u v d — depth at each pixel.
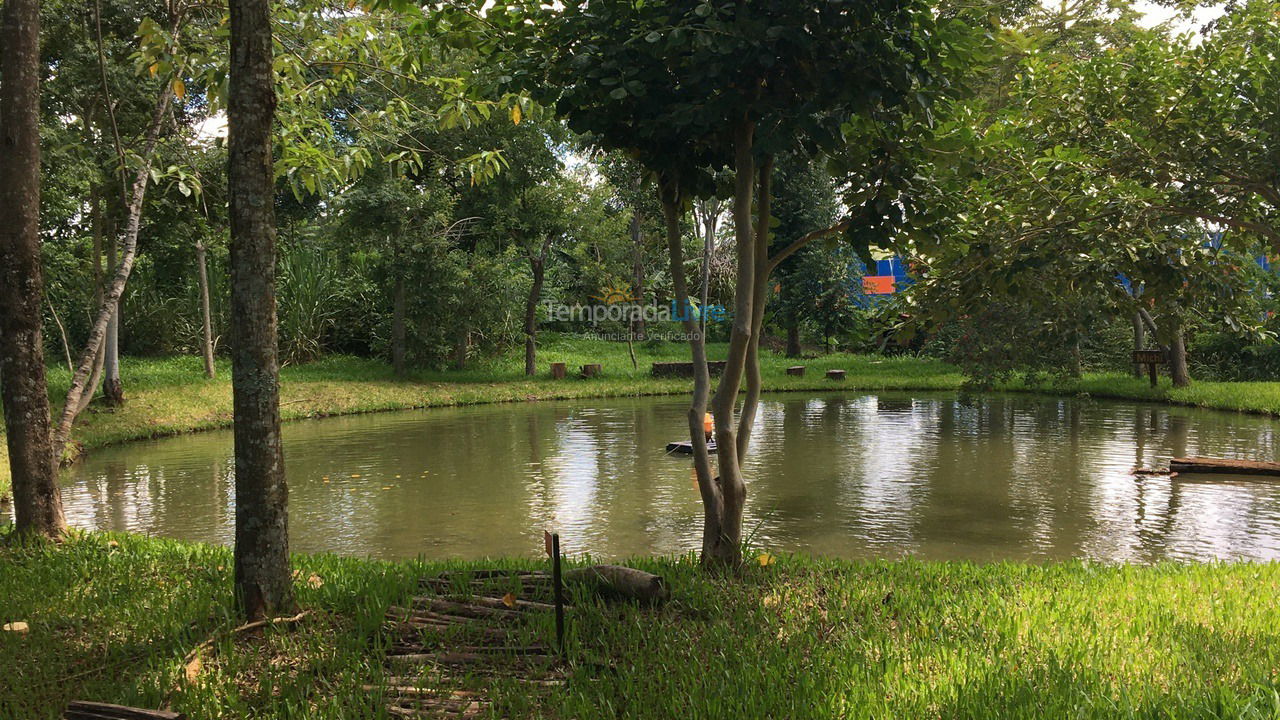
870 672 3.89
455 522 9.86
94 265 18.61
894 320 8.67
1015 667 3.91
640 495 11.33
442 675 4.07
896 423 19.25
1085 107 9.51
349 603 5.07
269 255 4.63
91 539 7.07
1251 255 12.94
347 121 8.07
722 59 4.77
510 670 4.14
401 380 28.56
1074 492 11.33
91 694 3.83
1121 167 9.05
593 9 4.95
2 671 4.11
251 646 4.38
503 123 27.36
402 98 7.53
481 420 21.38
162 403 20.31
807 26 4.81
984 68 6.20
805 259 37.78
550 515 10.16
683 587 5.35
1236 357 26.36
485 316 29.53
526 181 28.95
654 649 4.31
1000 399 24.77
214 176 13.14
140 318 29.61
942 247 6.22
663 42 4.73
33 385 6.96
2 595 5.38
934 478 12.42
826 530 9.29
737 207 5.79
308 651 4.30
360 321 33.12
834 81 4.77
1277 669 3.89
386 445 16.72
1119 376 26.95
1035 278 7.90
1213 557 7.52
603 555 8.25
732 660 4.14
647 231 40.59
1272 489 11.42
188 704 3.66
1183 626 4.62
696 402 6.13
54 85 13.71
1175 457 13.75
